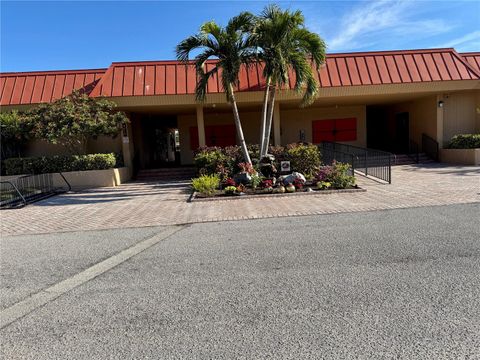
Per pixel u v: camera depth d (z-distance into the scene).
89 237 6.89
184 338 3.15
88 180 14.34
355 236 5.97
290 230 6.58
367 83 15.28
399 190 10.25
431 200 8.59
